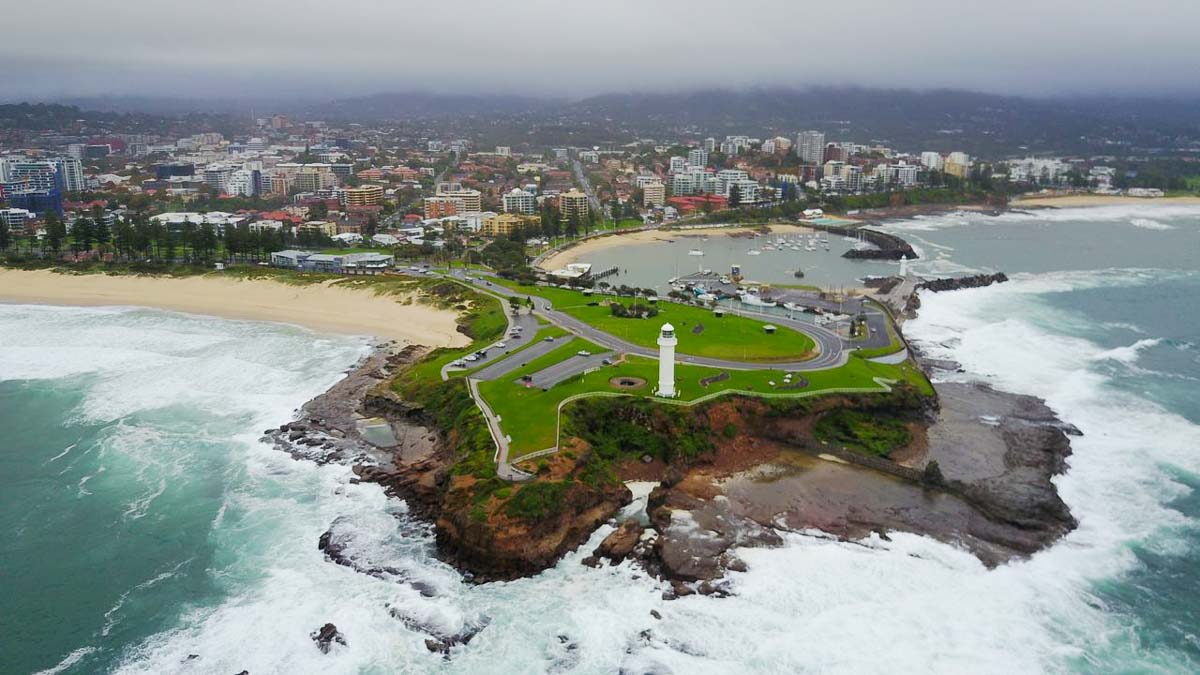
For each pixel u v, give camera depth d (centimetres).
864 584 10181
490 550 10562
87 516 11912
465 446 12912
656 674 8675
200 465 13538
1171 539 11200
